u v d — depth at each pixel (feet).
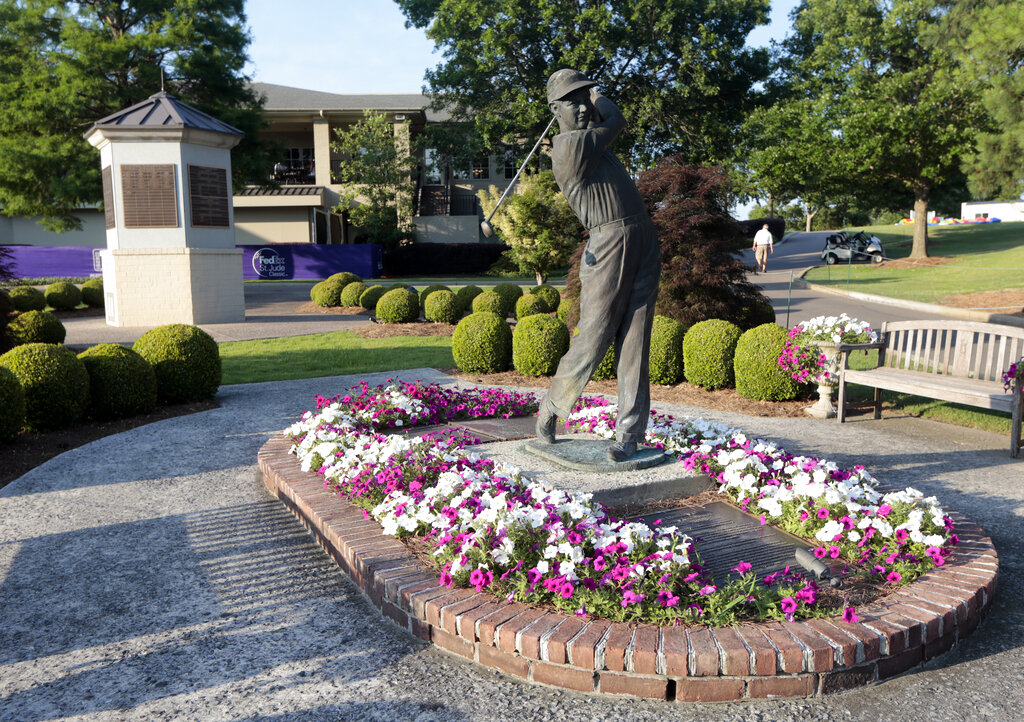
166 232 53.67
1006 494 17.56
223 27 77.77
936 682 9.91
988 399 21.01
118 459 21.53
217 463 21.15
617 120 15.43
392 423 21.99
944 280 72.95
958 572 11.90
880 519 12.57
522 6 90.94
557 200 78.89
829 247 100.48
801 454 20.98
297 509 16.33
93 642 11.19
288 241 117.50
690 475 16.15
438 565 12.35
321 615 12.01
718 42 90.38
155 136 51.93
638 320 16.34
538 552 11.50
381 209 108.68
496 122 98.94
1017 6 57.93
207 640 11.23
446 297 56.13
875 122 88.07
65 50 72.59
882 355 26.07
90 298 69.41
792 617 10.22
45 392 24.09
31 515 16.84
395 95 138.82
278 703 9.55
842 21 103.50
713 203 36.83
